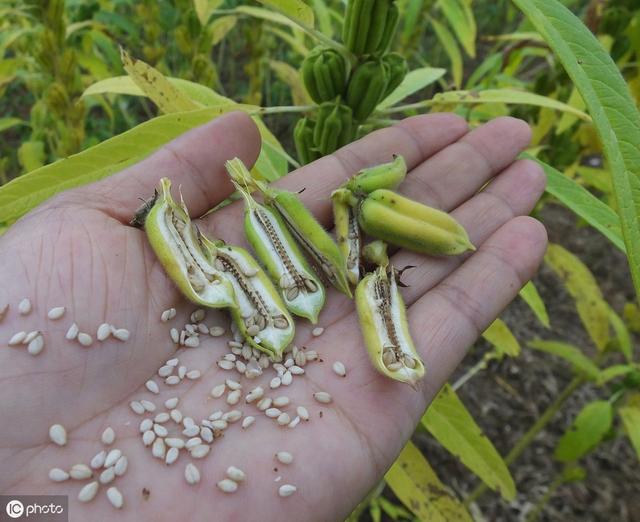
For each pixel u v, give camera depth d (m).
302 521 0.10
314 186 0.15
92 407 0.11
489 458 0.15
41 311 0.11
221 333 0.13
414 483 0.15
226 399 0.12
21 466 0.10
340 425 0.11
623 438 0.26
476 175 0.15
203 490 0.10
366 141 0.15
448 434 0.15
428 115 0.16
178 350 0.12
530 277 0.14
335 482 0.11
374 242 0.14
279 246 0.13
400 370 0.11
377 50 0.13
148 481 0.10
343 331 0.13
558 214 0.36
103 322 0.11
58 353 0.11
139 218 0.13
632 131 0.09
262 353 0.12
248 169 0.14
